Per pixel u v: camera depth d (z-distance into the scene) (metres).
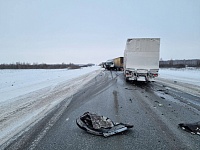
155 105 6.48
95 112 5.45
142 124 4.43
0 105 6.12
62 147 3.18
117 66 37.41
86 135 3.73
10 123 4.36
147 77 12.46
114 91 9.67
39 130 3.95
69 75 21.27
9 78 16.27
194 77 19.64
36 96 7.82
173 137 3.65
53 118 4.80
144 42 12.38
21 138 3.52
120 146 3.23
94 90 9.84
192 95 8.66
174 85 12.66
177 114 5.33
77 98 7.57
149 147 3.20
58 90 9.59
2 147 3.13
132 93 9.12
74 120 4.67
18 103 6.45
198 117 5.04
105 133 3.71
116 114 5.27
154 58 12.37
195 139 3.57
